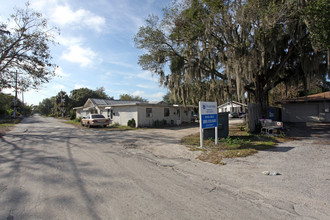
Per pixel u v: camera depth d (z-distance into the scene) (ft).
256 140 31.01
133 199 11.51
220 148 25.58
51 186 13.35
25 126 70.54
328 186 13.09
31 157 21.74
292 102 65.82
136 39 45.44
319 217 9.51
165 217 9.54
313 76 44.83
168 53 46.39
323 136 34.37
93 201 11.21
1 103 134.72
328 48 30.35
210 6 37.86
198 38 42.86
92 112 89.40
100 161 20.12
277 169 16.97
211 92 53.31
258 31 36.73
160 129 56.85
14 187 13.16
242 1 36.78
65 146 28.78
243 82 39.32
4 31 48.11
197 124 77.92
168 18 42.34
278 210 10.23
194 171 16.96
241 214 9.85
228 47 39.83
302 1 30.96
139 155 22.95
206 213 9.94
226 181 14.52
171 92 55.52
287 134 37.04
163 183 14.14
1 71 49.85
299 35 37.70
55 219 9.33
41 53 52.80
